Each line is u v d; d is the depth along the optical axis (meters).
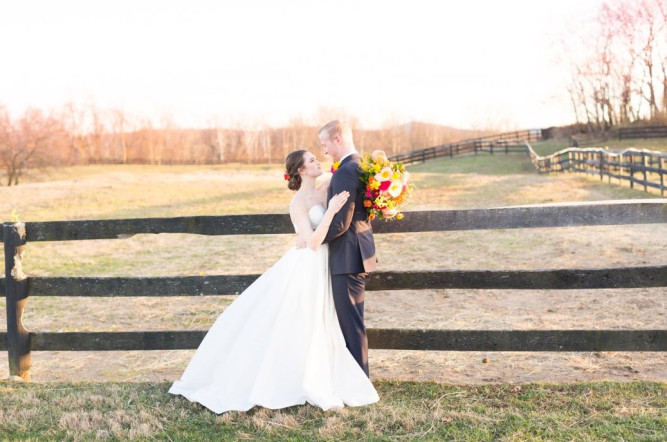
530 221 4.04
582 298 6.75
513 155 45.84
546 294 7.03
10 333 4.40
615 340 3.92
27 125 51.16
